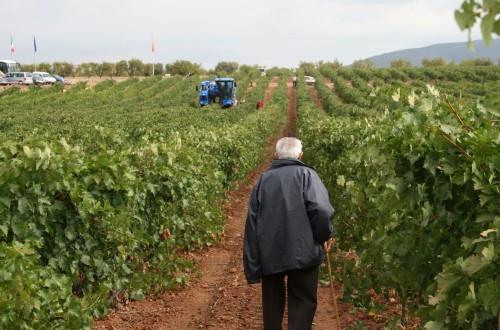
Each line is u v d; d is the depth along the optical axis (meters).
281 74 109.31
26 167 5.48
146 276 7.73
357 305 5.94
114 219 6.44
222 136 16.05
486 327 3.21
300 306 5.10
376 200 5.90
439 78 89.50
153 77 88.50
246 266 5.10
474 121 4.11
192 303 7.79
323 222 4.95
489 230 2.90
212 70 133.62
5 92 70.38
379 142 4.35
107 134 11.45
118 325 6.79
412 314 4.56
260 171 24.56
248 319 6.93
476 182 3.38
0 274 4.05
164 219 8.46
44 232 5.89
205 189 11.05
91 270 6.45
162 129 22.88
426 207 3.99
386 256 5.23
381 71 91.94
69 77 121.81
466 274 2.91
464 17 0.90
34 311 4.57
